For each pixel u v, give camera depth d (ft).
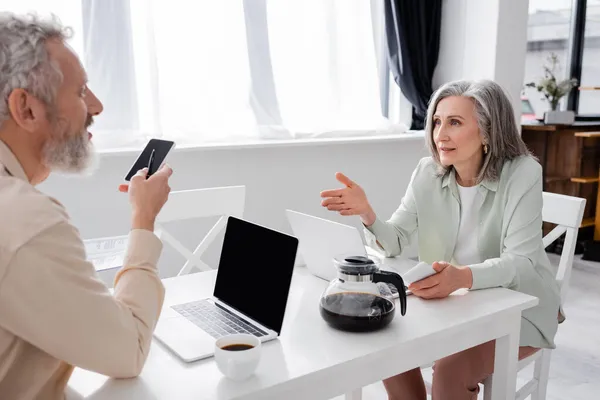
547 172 14.88
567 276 6.25
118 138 8.77
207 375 3.28
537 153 14.74
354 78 11.64
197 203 6.32
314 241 4.88
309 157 10.71
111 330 2.78
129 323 2.91
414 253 12.80
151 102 9.13
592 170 15.21
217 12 9.61
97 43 8.56
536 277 5.21
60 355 2.72
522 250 5.21
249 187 10.02
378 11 12.16
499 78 12.51
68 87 2.94
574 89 16.52
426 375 7.48
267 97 10.27
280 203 10.48
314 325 3.98
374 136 11.60
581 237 15.25
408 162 12.30
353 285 3.92
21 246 2.55
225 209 6.52
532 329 5.31
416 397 5.70
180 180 9.24
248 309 4.09
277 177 10.34
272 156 10.20
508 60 12.60
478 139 5.47
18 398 2.80
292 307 4.34
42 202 2.71
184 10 9.34
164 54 9.29
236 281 4.28
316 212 11.05
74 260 2.70
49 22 2.93
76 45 8.52
